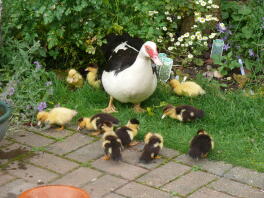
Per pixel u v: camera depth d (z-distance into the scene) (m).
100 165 3.06
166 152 3.17
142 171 3.02
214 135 3.34
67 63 4.04
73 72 3.73
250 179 2.97
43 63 3.90
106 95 3.73
